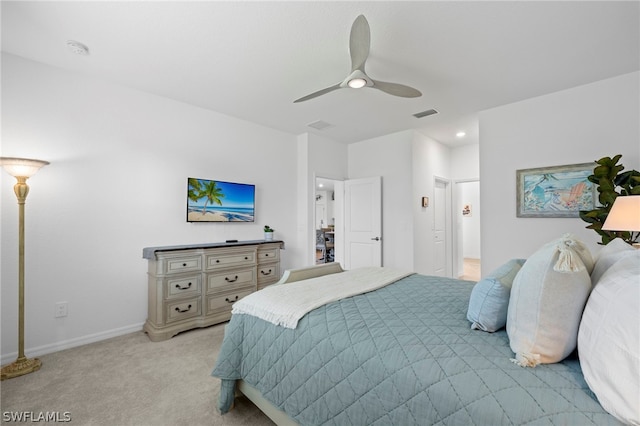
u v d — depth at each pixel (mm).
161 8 1904
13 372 2121
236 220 3854
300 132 4594
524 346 985
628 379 680
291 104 3473
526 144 3291
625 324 724
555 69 2664
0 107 2369
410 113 3740
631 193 2393
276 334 1495
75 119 2717
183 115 3424
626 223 2016
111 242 2904
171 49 2365
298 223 4691
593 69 2666
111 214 2908
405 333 1225
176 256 2908
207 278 3107
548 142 3154
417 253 4461
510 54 2430
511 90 3082
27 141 2479
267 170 4301
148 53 2424
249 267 3494
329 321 1394
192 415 1712
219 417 1695
